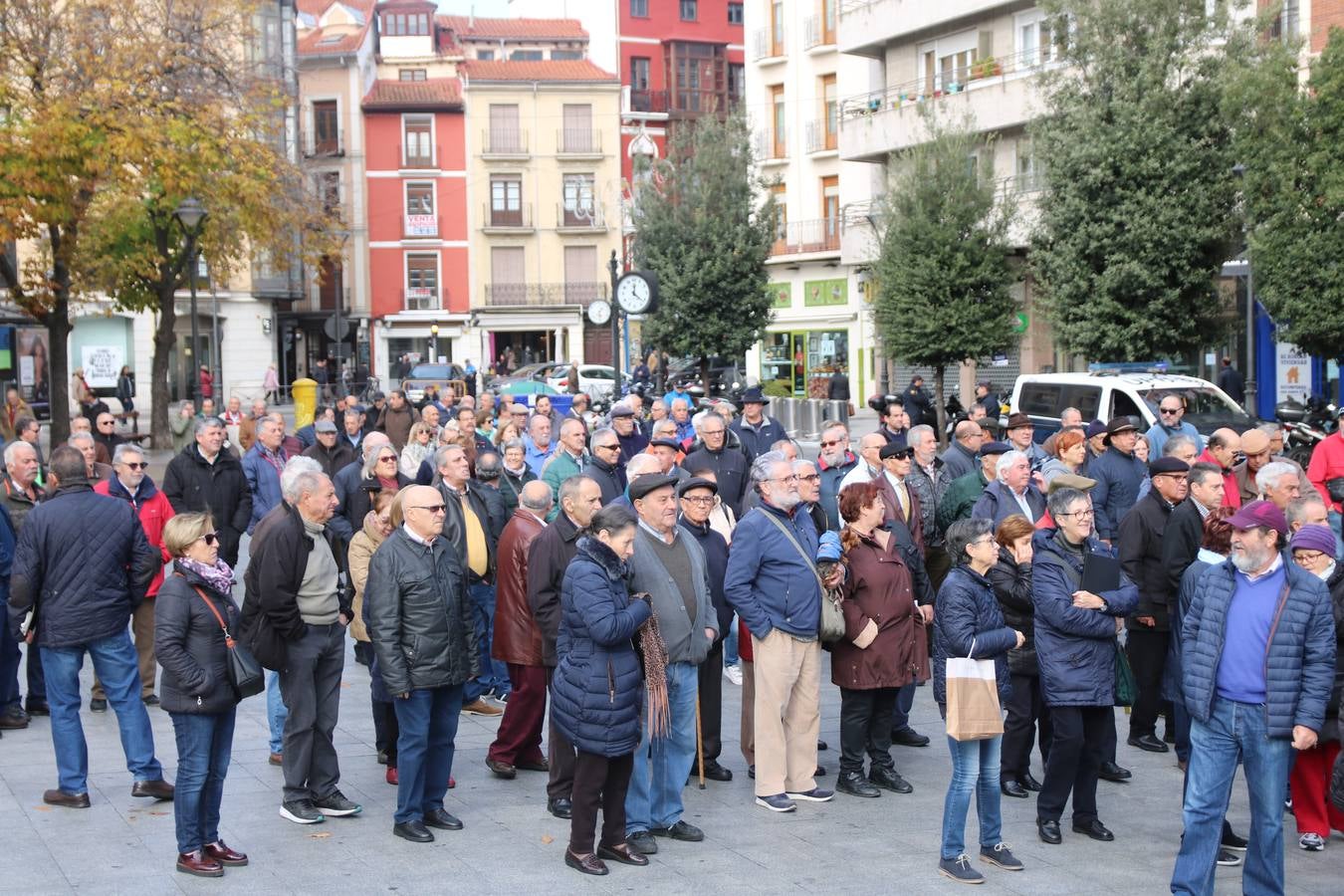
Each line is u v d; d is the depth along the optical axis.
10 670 9.59
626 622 6.68
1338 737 6.81
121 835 7.29
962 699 6.66
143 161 25.48
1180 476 8.65
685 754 7.34
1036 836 7.38
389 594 7.07
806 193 47.28
